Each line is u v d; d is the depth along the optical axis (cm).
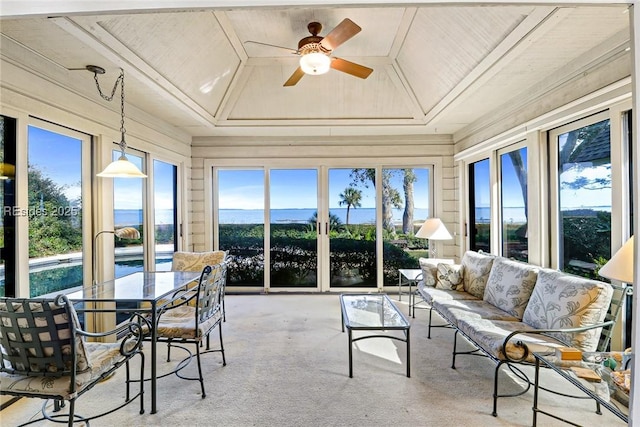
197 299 232
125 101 344
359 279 522
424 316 399
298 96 418
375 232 519
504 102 359
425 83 367
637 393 92
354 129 472
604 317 210
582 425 195
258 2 96
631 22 94
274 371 262
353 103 426
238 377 254
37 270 252
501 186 390
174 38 270
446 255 507
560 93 277
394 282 520
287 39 325
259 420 203
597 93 236
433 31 284
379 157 511
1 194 224
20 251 232
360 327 252
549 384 242
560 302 224
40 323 158
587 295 211
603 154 251
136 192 375
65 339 162
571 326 212
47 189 261
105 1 94
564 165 291
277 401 222
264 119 449
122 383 247
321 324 370
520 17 213
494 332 235
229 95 415
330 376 254
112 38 228
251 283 529
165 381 249
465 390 234
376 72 387
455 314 279
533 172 314
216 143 513
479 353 286
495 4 98
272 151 514
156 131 406
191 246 509
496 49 249
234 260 528
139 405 219
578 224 277
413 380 247
